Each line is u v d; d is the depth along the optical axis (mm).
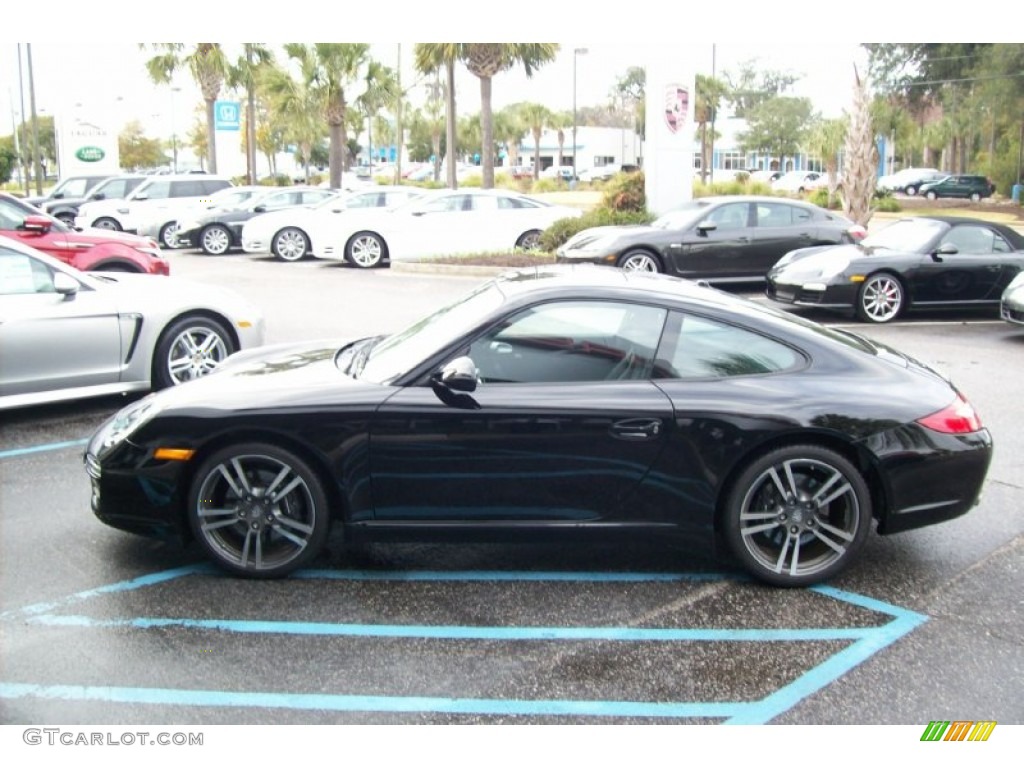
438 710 3387
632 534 4340
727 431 4211
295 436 4227
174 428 4277
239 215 21609
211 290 7938
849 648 3854
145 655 3744
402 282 16031
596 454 4234
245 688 3516
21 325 6781
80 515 5254
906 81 52156
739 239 14203
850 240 14641
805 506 4348
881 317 11750
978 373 8938
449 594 4320
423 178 65875
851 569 4641
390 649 3811
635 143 85562
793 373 4383
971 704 3457
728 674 3648
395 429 4219
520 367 4336
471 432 4211
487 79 27266
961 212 35219
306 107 32312
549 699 3465
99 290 7250
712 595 4340
